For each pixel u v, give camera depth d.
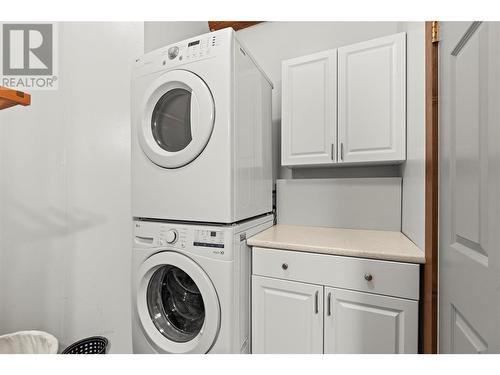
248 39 2.25
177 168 1.25
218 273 1.16
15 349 1.48
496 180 0.58
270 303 1.30
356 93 1.54
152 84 1.30
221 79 1.15
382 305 1.09
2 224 1.56
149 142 1.32
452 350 0.83
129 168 1.71
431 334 0.97
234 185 1.18
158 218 1.31
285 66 1.74
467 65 0.72
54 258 1.66
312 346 1.21
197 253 1.20
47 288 1.65
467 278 0.72
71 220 1.70
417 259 1.03
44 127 1.63
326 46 1.98
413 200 1.26
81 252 1.70
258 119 1.52
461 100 0.76
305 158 1.69
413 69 1.25
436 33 0.95
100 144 1.71
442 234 0.92
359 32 1.89
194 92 1.18
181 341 1.31
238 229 1.24
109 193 1.71
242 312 1.26
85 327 1.71
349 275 1.15
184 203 1.23
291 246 1.26
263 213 1.65
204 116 1.16
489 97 0.61
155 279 1.39
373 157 1.50
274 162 2.12
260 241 1.32
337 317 1.17
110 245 1.71
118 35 1.72
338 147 1.60
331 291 1.18
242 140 1.28
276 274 1.29
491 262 0.60
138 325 1.35
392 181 1.64
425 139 1.03
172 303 1.44
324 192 1.82
